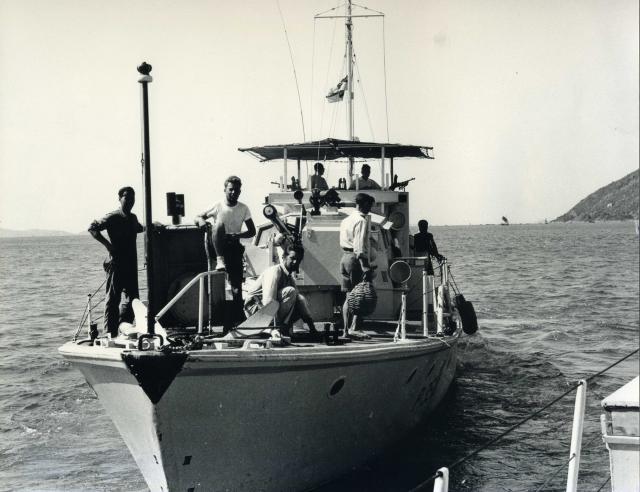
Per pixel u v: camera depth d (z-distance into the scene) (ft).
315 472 29.94
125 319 29.53
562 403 43.88
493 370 53.62
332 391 28.84
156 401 24.06
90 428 39.29
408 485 30.96
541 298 101.71
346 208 39.63
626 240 269.64
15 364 52.24
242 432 26.55
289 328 29.40
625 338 68.85
